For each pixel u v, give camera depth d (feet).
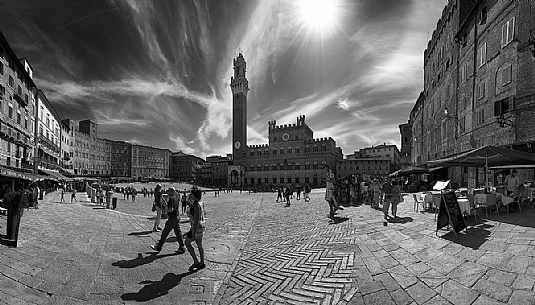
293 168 290.76
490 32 68.59
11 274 18.60
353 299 15.25
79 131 305.94
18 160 106.11
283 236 32.60
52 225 37.65
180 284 18.75
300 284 17.90
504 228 24.70
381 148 349.61
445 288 15.16
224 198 132.05
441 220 24.66
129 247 27.81
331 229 33.27
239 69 340.59
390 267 18.86
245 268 21.88
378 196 51.31
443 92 104.32
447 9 100.37
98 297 16.57
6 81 92.99
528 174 55.57
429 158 125.80
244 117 335.47
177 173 451.12
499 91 64.28
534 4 55.21
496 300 13.38
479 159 41.34
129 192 130.52
